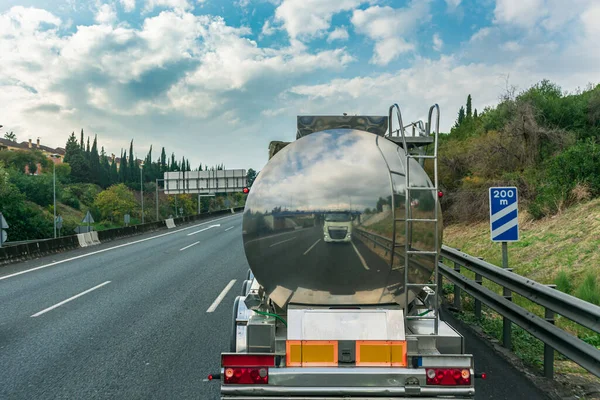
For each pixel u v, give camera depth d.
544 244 10.66
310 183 3.59
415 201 3.61
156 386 4.75
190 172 51.56
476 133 20.86
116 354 5.80
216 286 10.58
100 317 7.80
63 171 102.69
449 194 17.92
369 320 3.35
